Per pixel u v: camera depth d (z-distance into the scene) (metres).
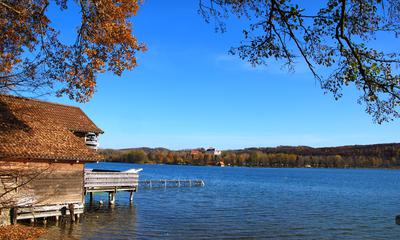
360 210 38.72
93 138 30.55
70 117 30.05
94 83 16.05
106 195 43.47
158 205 38.69
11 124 22.89
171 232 24.38
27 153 21.02
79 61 15.66
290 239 23.64
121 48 16.27
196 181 75.50
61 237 20.50
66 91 15.78
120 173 34.50
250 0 10.42
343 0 9.17
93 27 15.42
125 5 15.86
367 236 25.11
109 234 22.55
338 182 99.44
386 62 9.39
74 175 24.31
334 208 40.19
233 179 107.31
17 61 13.36
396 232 26.53
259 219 31.16
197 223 28.17
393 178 128.88
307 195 57.34
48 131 24.53
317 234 25.41
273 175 144.88
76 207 24.23
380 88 9.41
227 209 37.22
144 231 24.23
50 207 22.73
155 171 160.00
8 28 14.02
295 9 9.79
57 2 14.70
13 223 20.98
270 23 10.39
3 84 10.91
